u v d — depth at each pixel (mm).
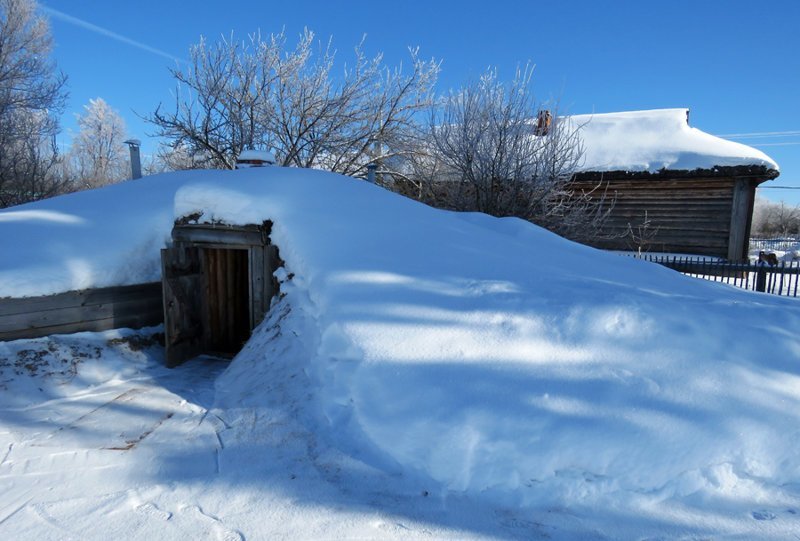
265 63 14477
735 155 11891
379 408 2643
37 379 4004
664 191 13211
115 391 4008
